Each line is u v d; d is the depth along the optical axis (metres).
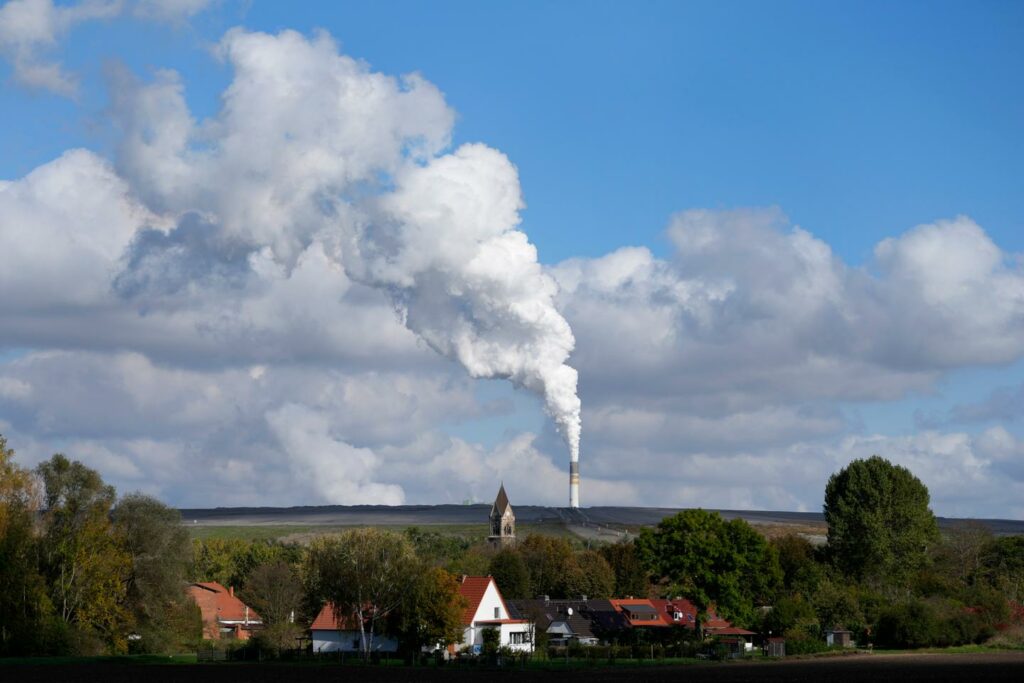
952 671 136.75
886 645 196.75
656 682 125.12
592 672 145.88
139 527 182.00
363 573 169.62
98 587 172.50
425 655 169.75
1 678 130.00
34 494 174.62
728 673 140.50
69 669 147.38
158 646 183.88
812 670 142.75
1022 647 192.50
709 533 199.00
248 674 138.12
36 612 167.00
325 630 191.12
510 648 170.50
